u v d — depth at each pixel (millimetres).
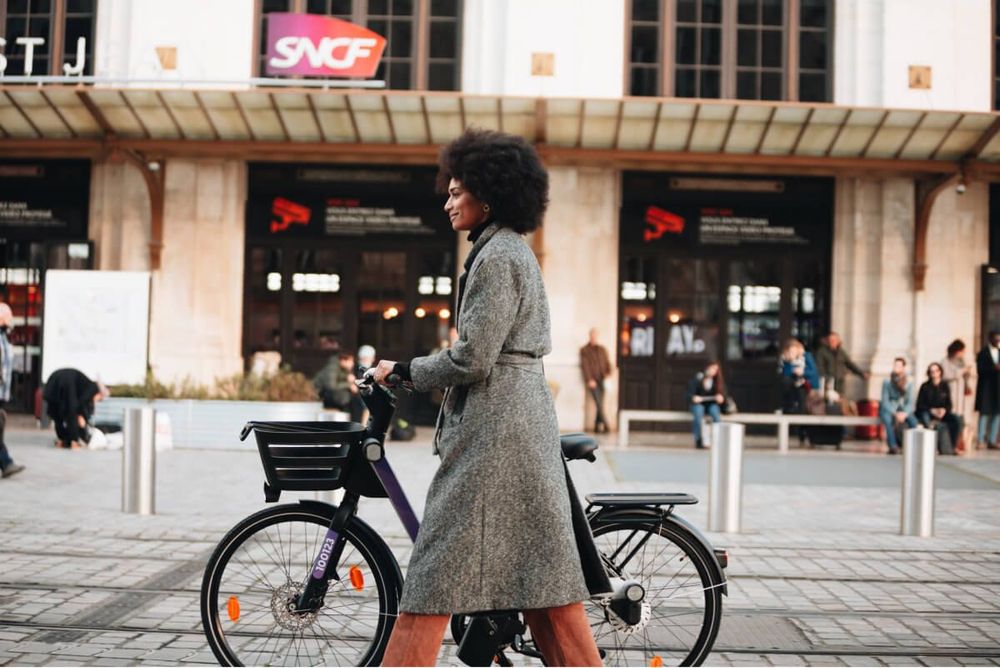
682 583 3805
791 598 5691
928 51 16609
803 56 17062
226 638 3729
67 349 15250
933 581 6184
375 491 3701
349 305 17438
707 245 17391
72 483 9711
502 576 3133
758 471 11938
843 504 9469
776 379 17406
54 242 17031
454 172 3281
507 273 3139
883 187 16859
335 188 17312
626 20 16906
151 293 16203
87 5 17016
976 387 16234
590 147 16031
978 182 17000
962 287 17047
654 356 17438
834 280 17094
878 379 16734
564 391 16797
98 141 16062
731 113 15008
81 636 4586
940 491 10586
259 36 16828
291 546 3738
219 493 9320
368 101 14875
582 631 3209
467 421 3162
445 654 4469
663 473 11445
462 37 16828
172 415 13492
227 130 15703
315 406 13781
